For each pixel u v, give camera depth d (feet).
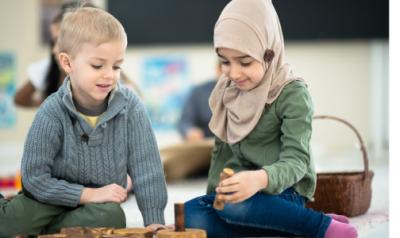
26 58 19.62
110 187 5.90
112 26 5.78
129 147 6.13
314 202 7.22
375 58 17.54
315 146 17.48
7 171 14.14
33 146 5.88
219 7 18.40
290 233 5.50
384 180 11.35
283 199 5.45
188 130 13.39
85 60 5.74
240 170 5.93
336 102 17.92
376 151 17.37
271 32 5.73
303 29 17.81
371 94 17.70
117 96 6.04
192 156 12.00
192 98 13.67
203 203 5.66
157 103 18.90
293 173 5.31
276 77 5.80
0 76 19.65
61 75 10.11
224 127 6.06
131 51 18.99
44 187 5.84
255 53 5.58
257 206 5.32
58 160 6.00
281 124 5.76
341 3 17.58
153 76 18.92
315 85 17.98
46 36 19.57
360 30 17.54
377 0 17.42
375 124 17.60
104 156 6.02
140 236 4.81
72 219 5.80
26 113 19.45
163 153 11.96
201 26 18.51
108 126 6.02
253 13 5.62
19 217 5.85
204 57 18.66
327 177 7.17
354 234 5.37
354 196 7.21
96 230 5.08
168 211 7.93
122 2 18.85
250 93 5.78
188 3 18.53
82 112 6.02
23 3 19.61
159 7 18.70
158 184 6.11
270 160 5.74
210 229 5.57
